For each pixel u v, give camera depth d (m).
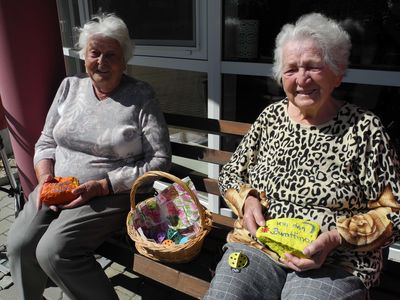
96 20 2.05
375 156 1.34
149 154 1.91
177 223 1.75
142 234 1.65
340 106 1.45
